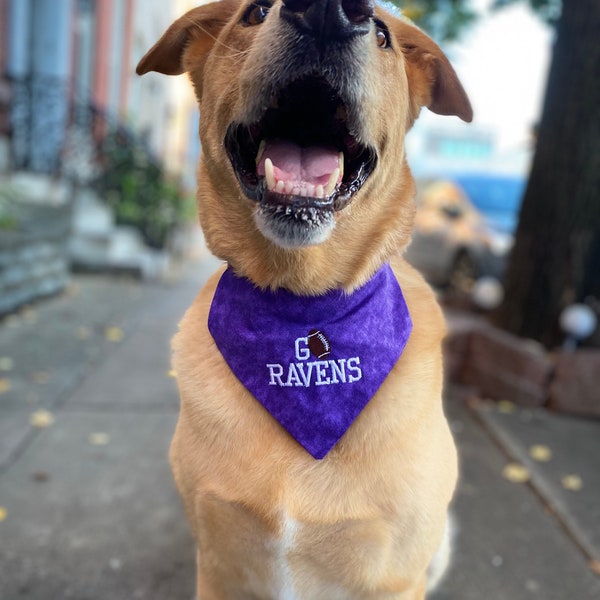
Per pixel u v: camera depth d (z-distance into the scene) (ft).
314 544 1.93
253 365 1.99
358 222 2.00
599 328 5.08
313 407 1.92
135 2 14.70
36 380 4.77
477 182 9.94
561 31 5.15
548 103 5.25
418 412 1.98
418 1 7.33
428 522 1.98
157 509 3.23
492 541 3.11
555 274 5.23
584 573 2.91
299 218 1.79
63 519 3.08
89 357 5.45
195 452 2.03
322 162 1.99
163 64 2.42
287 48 1.74
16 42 9.39
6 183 7.35
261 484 1.90
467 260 9.23
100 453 3.74
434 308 2.27
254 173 2.04
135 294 8.39
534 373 4.85
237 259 2.06
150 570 2.79
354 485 1.91
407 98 2.21
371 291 2.04
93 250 9.49
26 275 6.91
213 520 1.99
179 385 2.15
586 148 5.06
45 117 9.45
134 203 10.55
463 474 3.75
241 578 2.11
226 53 2.05
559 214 5.18
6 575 2.68
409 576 2.03
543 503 3.48
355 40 1.74
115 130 10.35
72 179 9.87
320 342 1.96
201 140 2.19
